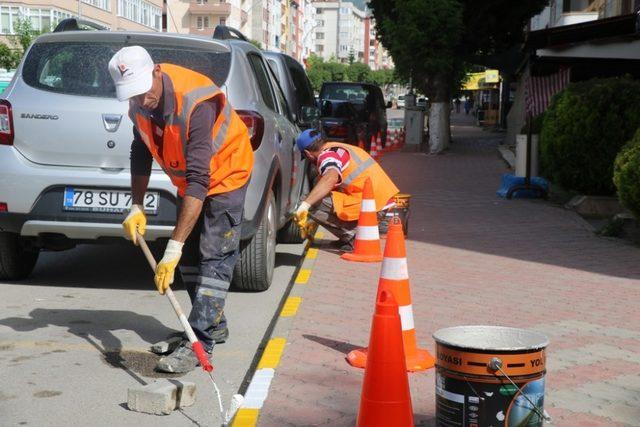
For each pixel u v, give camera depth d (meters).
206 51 6.53
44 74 6.45
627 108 11.80
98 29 7.45
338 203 8.57
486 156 24.88
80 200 6.28
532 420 3.26
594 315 6.31
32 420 4.11
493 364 3.21
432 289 7.09
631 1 23.34
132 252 8.84
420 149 27.00
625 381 4.71
